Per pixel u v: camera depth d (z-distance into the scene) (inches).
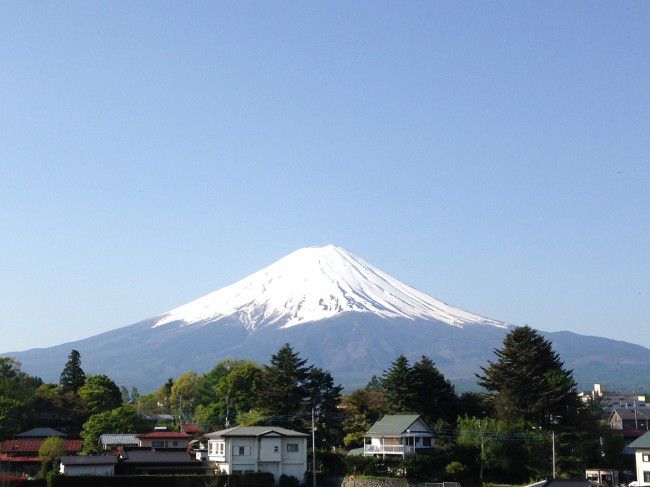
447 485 3592.5
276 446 3855.8
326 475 3892.7
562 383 4138.8
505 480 3752.5
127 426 5012.3
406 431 3909.9
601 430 4128.9
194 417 6589.6
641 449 3563.0
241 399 5777.6
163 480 3476.9
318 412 4566.9
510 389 4244.6
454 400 4591.5
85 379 6638.8
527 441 3836.1
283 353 4778.5
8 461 3978.8
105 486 3417.8
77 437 4940.9
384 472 3754.9
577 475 3693.4
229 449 3794.3
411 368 4630.9
